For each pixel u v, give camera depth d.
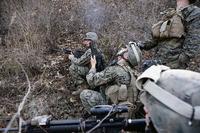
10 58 6.35
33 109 5.34
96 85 4.64
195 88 1.83
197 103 1.79
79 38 7.32
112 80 4.47
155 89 1.90
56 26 7.34
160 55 4.15
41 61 6.43
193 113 1.75
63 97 5.65
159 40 4.21
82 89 5.64
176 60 4.05
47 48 6.95
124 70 4.39
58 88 5.84
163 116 1.84
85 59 5.58
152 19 7.23
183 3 4.08
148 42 4.39
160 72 1.98
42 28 7.18
